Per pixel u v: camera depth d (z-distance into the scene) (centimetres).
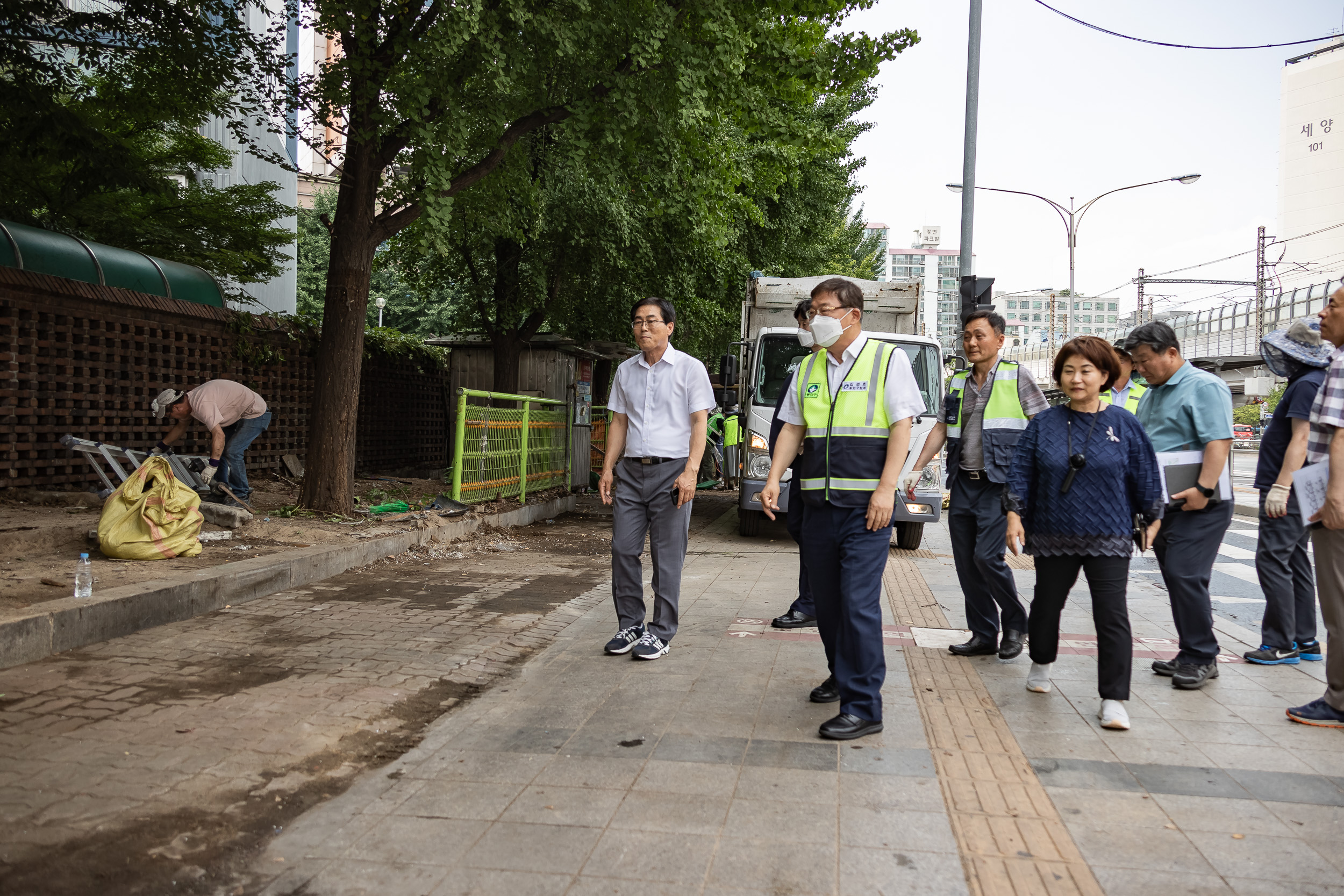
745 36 1000
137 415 1021
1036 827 287
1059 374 411
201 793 303
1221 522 461
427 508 1009
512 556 897
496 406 1199
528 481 1288
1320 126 12712
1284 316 5375
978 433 509
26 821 276
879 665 378
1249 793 316
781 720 394
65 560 627
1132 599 725
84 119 1122
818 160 2100
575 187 1448
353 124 867
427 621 573
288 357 1288
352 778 329
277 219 1698
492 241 1591
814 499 391
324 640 513
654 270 1638
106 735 350
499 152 950
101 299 966
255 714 381
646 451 510
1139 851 270
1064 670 489
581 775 329
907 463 1038
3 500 842
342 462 923
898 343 1077
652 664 489
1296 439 469
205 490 832
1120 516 393
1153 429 482
